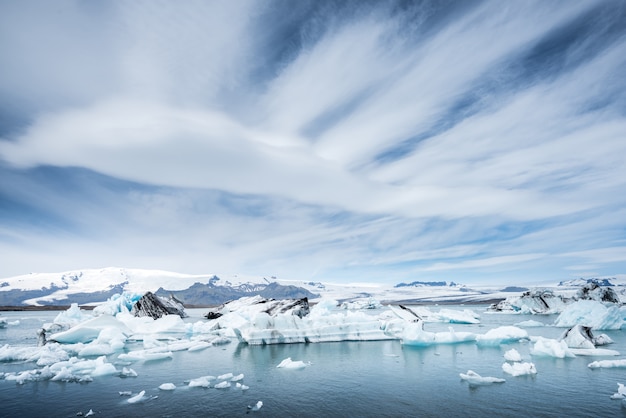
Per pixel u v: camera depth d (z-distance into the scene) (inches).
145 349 900.6
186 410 425.4
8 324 1692.9
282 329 970.7
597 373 583.5
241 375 573.6
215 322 1373.0
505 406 427.2
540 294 2146.9
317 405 438.3
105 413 419.5
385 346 899.4
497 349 839.7
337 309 3324.3
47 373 597.6
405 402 446.6
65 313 1384.1
